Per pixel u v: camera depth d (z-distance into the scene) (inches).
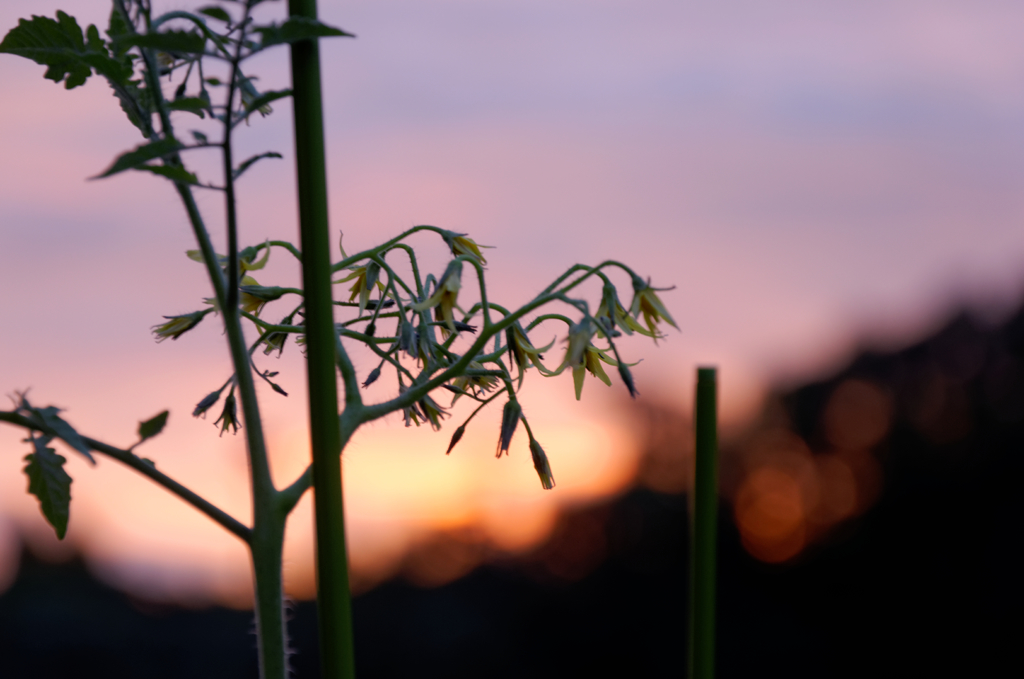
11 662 601.3
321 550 43.1
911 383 650.8
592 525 721.0
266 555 46.6
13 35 49.0
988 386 611.5
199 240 44.9
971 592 595.2
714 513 61.4
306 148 43.1
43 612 627.2
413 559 733.3
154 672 616.1
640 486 727.1
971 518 601.9
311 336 43.4
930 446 626.8
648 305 59.5
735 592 698.2
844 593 650.2
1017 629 575.5
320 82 43.4
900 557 626.8
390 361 58.8
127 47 43.6
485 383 65.6
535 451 61.3
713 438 61.7
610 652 686.5
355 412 51.7
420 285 62.4
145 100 45.9
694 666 61.5
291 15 43.5
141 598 663.1
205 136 44.1
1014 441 588.4
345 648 43.1
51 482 49.1
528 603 705.0
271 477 47.3
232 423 60.9
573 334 56.4
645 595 695.7
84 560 669.9
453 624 698.2
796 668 656.4
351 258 60.2
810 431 695.7
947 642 603.2
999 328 622.2
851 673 638.5
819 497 685.9
